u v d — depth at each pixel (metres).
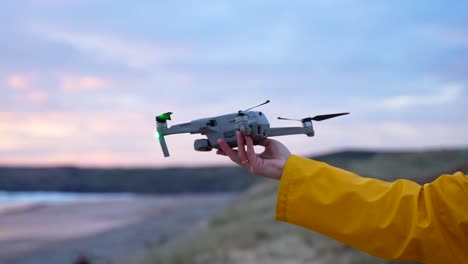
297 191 1.54
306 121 1.72
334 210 1.49
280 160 1.64
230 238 16.77
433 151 39.81
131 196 162.25
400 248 1.44
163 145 1.77
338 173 1.54
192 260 14.61
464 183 1.41
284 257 12.41
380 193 1.48
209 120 1.71
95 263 27.88
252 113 1.66
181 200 112.50
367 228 1.46
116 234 44.28
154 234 40.50
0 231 54.16
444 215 1.39
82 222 64.75
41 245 41.06
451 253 1.39
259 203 29.02
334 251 11.74
